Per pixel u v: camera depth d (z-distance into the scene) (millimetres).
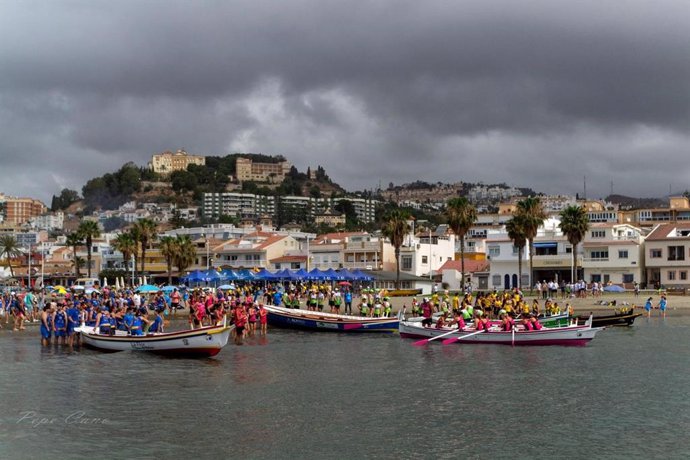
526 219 107688
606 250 123438
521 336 60500
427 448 31391
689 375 46844
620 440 32438
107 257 180000
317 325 70688
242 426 34531
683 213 174500
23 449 31000
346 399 39969
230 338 65500
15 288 133000
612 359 53250
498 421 35500
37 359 51938
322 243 155750
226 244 160875
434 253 148750
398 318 69000
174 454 30500
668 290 109875
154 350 53375
